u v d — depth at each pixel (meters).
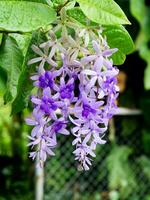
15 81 0.31
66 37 0.29
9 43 0.31
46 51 0.30
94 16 0.29
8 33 0.31
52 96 0.29
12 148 1.11
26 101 0.31
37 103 0.29
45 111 0.29
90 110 0.30
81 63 0.29
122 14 0.28
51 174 1.09
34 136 0.31
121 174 1.15
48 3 0.29
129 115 1.19
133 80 1.22
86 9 0.29
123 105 1.19
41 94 0.30
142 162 1.18
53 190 1.09
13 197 1.13
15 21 0.28
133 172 1.18
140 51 1.08
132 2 1.04
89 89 0.29
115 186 1.15
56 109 0.29
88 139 0.30
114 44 0.33
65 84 0.29
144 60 1.17
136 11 1.04
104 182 1.16
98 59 0.29
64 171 1.11
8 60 0.31
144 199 1.19
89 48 0.30
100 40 0.30
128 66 1.20
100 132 0.30
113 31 0.33
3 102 0.34
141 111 1.18
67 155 1.10
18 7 0.28
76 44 0.30
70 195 1.11
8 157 1.13
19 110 0.31
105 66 0.30
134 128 1.19
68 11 0.30
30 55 0.30
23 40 0.32
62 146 1.10
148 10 1.06
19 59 0.31
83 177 1.13
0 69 0.31
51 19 0.29
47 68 0.31
